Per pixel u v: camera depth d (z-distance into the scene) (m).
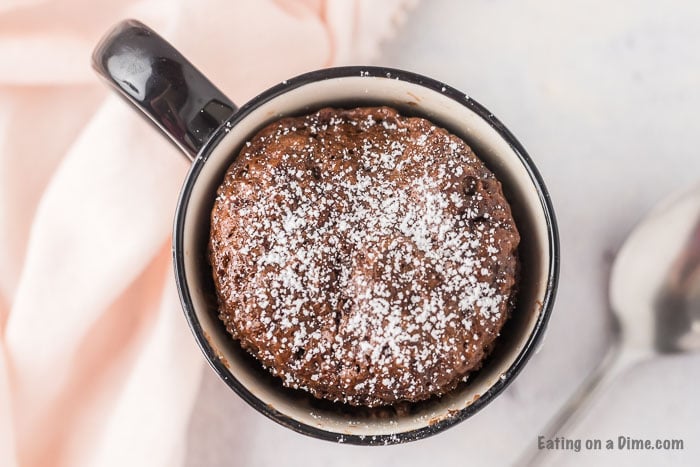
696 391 0.30
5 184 0.30
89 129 0.29
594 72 0.31
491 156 0.26
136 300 0.30
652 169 0.30
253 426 0.30
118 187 0.29
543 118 0.30
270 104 0.25
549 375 0.30
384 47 0.31
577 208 0.30
